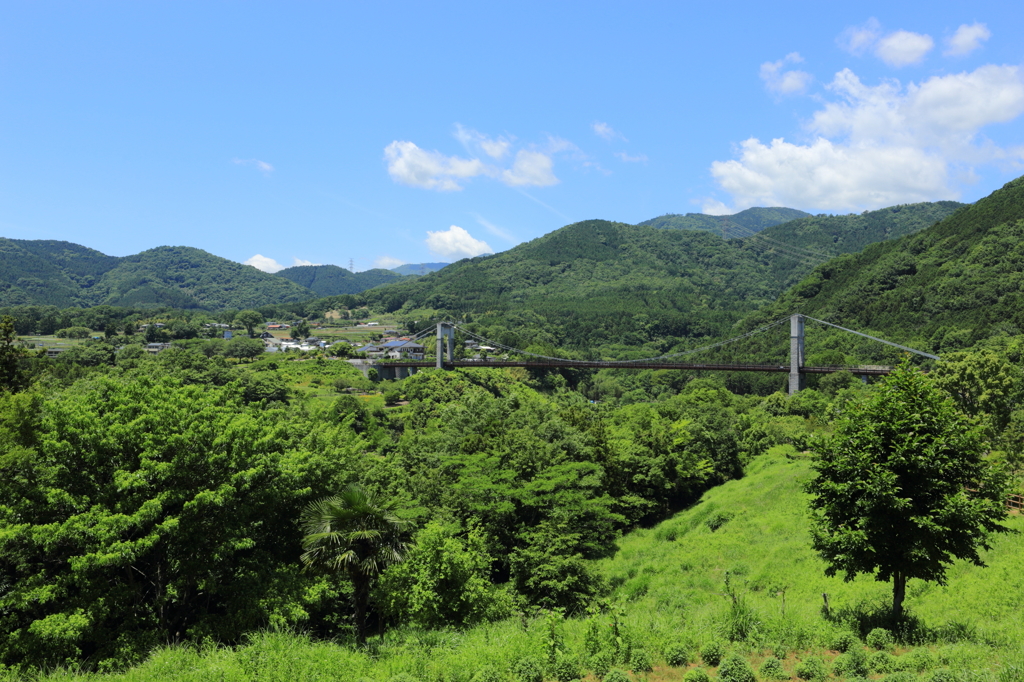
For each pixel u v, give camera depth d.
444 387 105.81
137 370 86.88
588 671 17.48
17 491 22.06
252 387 90.00
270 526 27.52
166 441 22.91
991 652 16.41
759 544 39.12
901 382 19.20
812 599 26.69
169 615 24.42
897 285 157.50
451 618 25.08
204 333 197.00
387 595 24.36
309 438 35.91
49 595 20.00
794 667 17.02
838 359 126.81
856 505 18.59
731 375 151.00
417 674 18.02
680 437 62.97
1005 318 112.44
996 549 26.58
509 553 35.19
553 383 139.88
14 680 18.19
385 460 45.12
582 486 41.25
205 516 24.00
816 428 74.81
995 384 49.41
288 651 19.09
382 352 163.88
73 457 23.05
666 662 17.78
